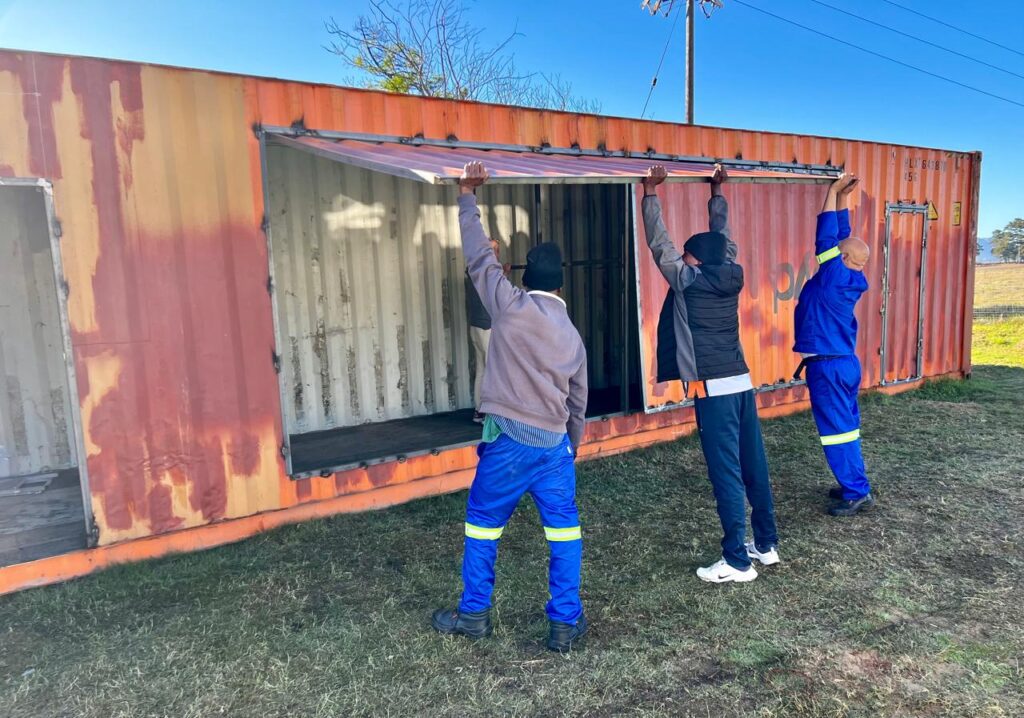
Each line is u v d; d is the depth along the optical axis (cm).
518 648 320
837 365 467
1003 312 1809
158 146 399
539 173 351
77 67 373
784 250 721
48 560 384
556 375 305
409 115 500
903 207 822
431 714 274
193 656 314
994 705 275
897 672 298
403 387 705
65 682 295
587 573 396
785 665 304
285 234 629
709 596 366
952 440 652
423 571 400
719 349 370
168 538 420
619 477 566
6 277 548
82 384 386
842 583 379
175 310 411
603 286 832
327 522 470
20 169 363
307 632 335
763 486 391
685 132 647
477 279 312
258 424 443
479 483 314
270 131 435
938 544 429
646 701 280
